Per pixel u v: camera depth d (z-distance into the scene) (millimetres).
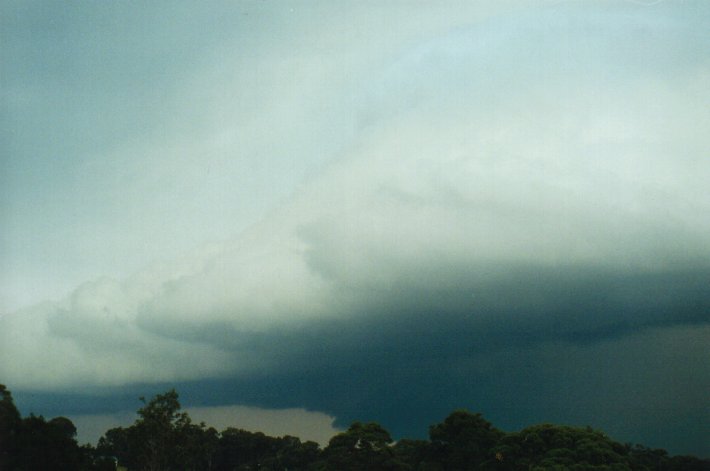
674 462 40375
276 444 41938
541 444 36812
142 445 37719
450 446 38438
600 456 35438
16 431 32438
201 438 39688
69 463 33094
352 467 38375
